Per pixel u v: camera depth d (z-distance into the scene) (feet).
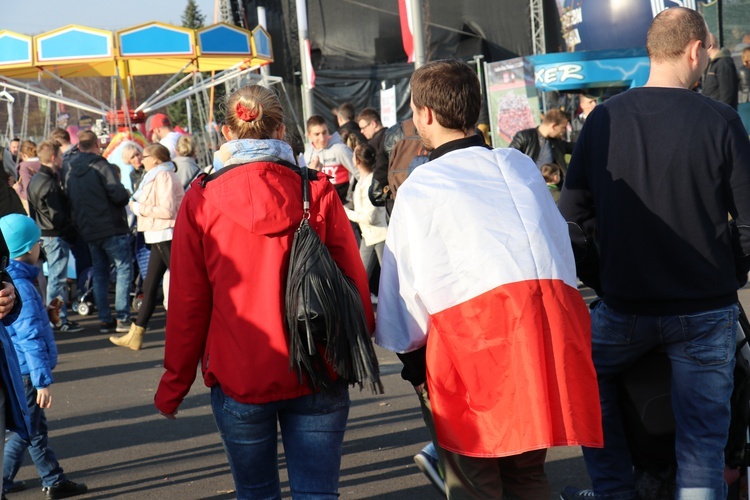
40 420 14.34
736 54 45.34
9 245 13.17
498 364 8.59
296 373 8.99
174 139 39.45
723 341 10.18
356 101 72.28
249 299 9.00
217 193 9.02
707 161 9.95
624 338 10.61
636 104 10.32
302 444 9.27
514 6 72.64
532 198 8.96
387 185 21.18
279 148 9.30
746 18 51.16
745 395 10.70
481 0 73.05
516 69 44.96
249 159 9.18
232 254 9.00
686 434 10.41
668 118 10.11
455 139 9.37
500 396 8.58
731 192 10.01
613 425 11.16
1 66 48.85
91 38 48.21
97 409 20.54
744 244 9.96
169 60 58.59
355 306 9.07
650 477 11.40
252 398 8.95
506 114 45.68
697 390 10.25
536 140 29.63
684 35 10.26
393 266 9.14
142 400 21.16
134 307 35.29
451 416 8.89
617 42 57.57
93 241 29.99
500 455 8.58
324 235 9.40
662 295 10.19
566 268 8.95
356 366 9.03
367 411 18.79
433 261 8.80
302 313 8.76
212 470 15.66
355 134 33.09
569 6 59.21
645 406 10.87
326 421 9.29
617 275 10.46
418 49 37.60
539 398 8.47
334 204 9.52
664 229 10.09
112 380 23.45
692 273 10.09
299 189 9.25
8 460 14.62
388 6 75.00
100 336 29.99
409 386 20.62
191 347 9.30
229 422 9.15
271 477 9.44
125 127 58.44
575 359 8.70
